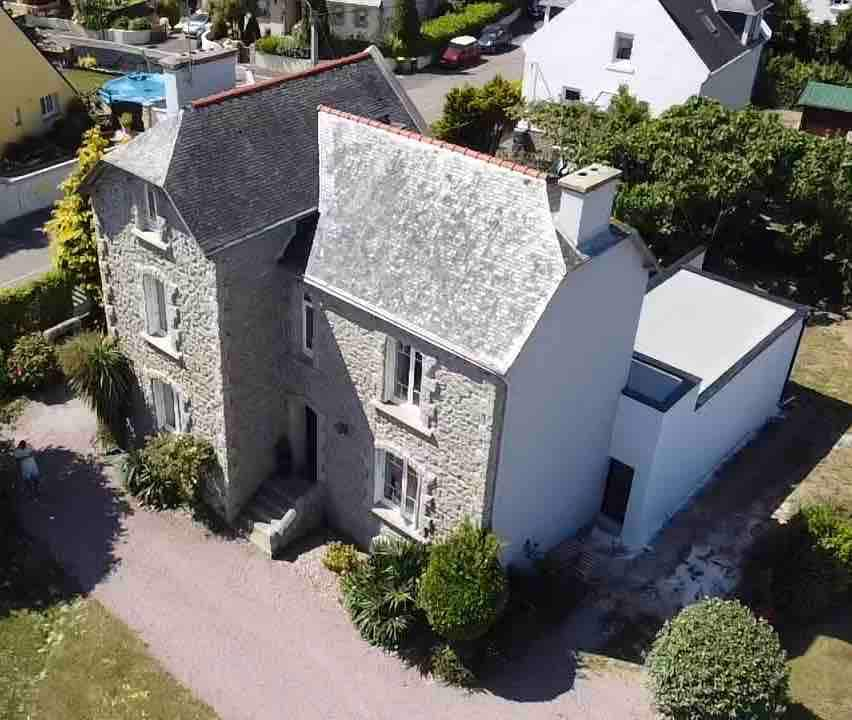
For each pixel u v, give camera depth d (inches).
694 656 868.0
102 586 1064.2
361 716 932.0
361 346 1016.2
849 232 1603.1
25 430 1296.8
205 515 1162.6
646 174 1632.6
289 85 1121.4
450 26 3048.7
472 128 2027.6
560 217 906.7
